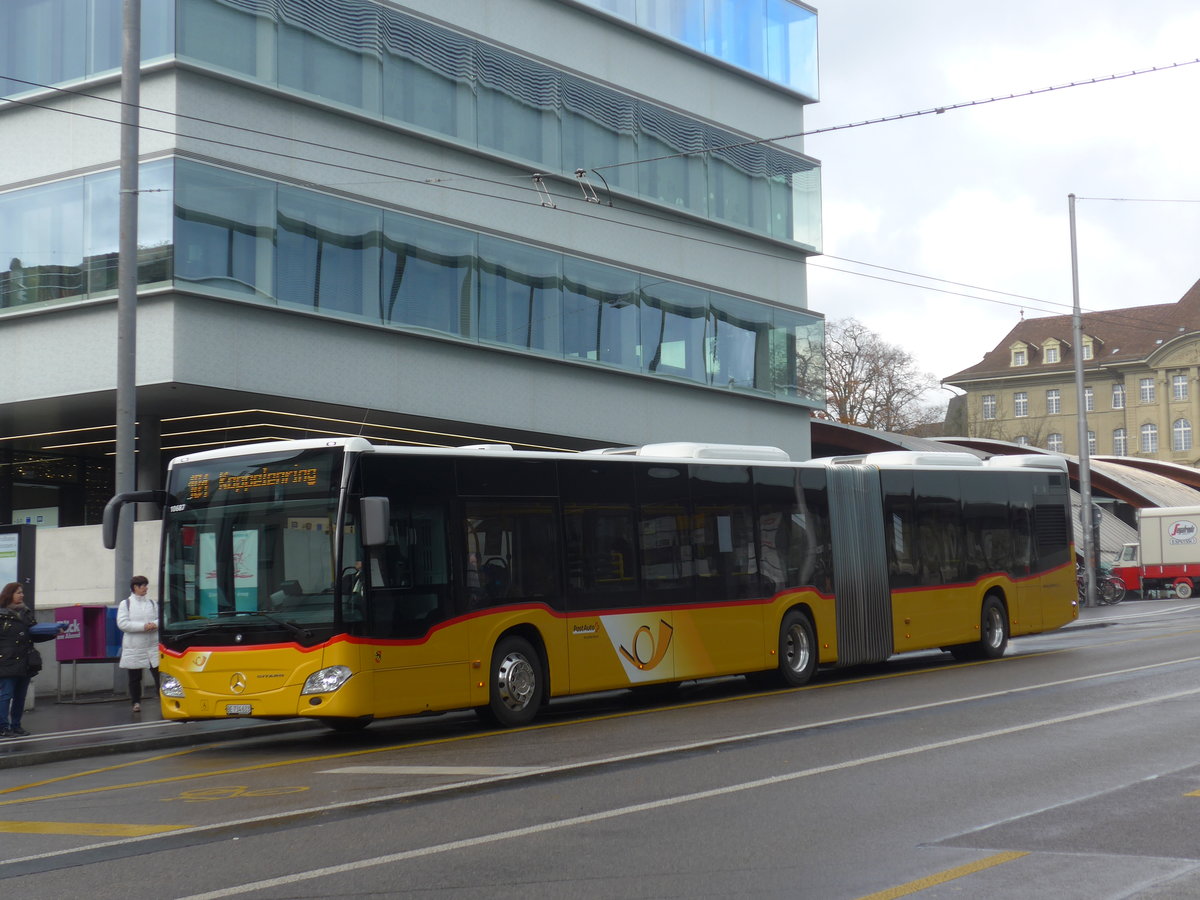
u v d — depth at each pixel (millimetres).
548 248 31578
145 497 15602
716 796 9930
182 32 24547
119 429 19266
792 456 38344
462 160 29750
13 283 26094
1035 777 10477
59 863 8391
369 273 27656
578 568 16922
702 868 7602
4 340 26250
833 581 20859
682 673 18078
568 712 17781
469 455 15891
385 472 14914
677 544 18359
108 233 25141
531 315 31062
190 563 15156
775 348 37781
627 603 17469
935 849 7957
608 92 33312
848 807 9375
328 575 14352
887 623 21734
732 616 18984
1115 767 10883
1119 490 68938
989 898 6766
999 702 15953
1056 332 135250
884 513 22062
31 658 16297
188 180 24672
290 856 8266
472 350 29750
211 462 15344
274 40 26125
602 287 32844
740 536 19359
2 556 19953
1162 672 19297
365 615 14391
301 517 14633
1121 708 14961
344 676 14156
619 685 17188
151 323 24531
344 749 14461
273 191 26016
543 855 8047
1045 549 25344
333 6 27250
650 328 34000
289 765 13156
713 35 36281
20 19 26312
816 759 11680
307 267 26500
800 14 39250
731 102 36875
